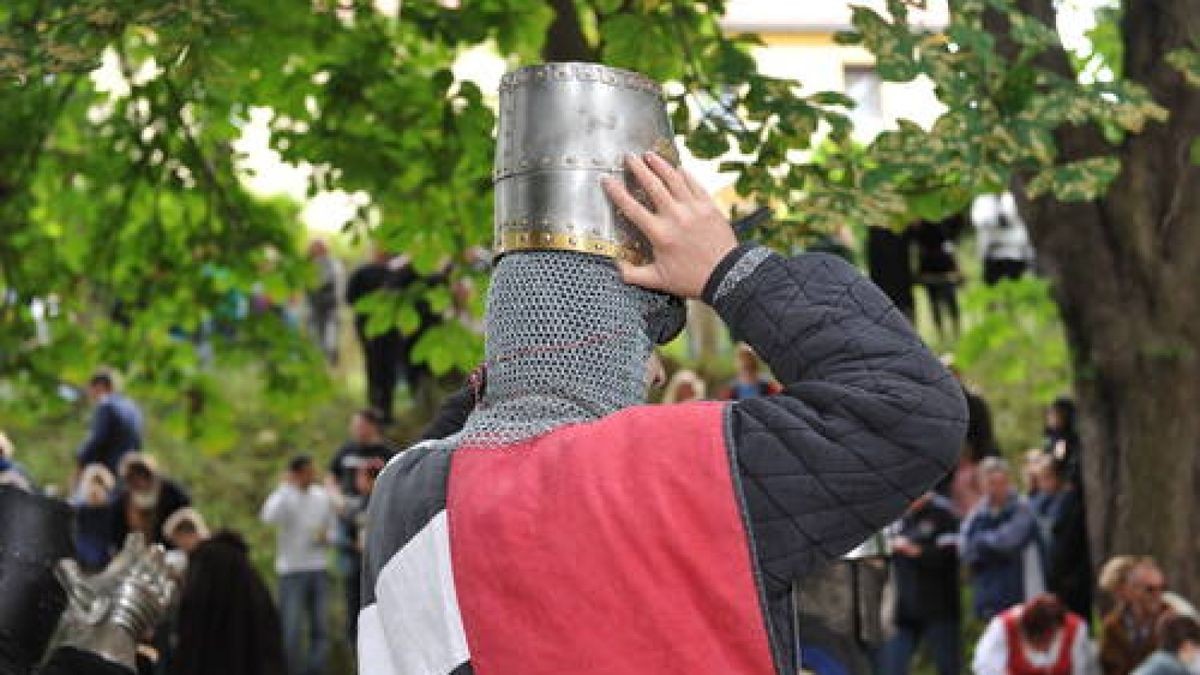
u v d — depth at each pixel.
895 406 2.69
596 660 2.68
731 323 2.84
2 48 7.18
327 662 16.81
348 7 9.56
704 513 2.70
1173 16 11.07
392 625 2.84
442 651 2.77
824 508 2.69
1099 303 12.50
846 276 2.81
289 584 15.77
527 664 2.70
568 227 2.90
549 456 2.80
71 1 7.48
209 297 12.07
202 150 11.25
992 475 13.65
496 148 3.00
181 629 12.67
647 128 2.95
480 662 2.74
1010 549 13.41
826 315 2.77
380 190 9.85
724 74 7.43
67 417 20.95
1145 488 12.66
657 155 2.93
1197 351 12.45
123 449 17.12
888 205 7.04
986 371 20.91
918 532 13.08
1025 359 17.91
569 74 2.93
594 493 2.73
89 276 11.89
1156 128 11.79
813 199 7.04
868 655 6.96
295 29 9.20
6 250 11.70
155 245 11.85
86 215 11.95
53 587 5.02
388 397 18.44
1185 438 12.62
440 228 10.49
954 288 17.09
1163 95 11.30
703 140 7.29
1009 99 7.17
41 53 7.12
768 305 2.80
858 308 2.78
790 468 2.69
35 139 10.76
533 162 2.92
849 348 2.74
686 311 3.03
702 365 20.58
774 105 7.27
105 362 12.37
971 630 16.14
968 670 15.72
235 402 21.72
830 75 12.45
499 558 2.75
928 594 13.01
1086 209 12.36
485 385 3.09
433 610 2.79
